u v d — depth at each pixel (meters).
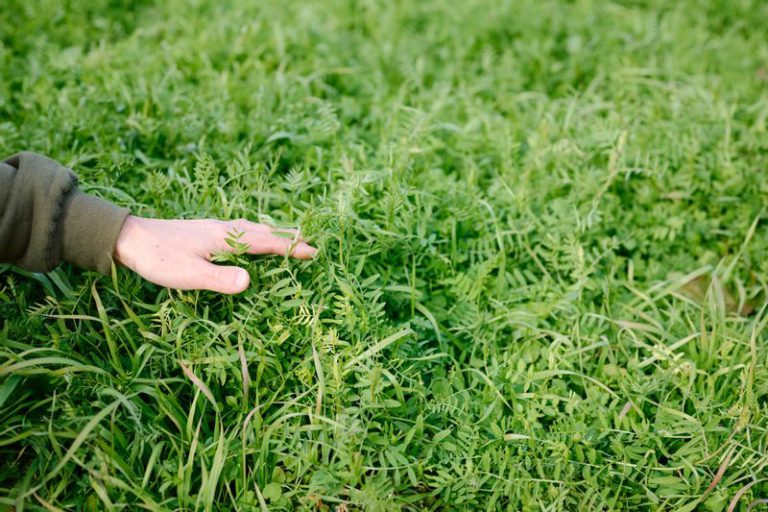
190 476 1.74
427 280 2.35
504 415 2.09
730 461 1.90
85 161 2.50
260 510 1.73
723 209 2.76
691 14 4.10
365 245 2.16
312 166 2.65
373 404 1.86
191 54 3.25
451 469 1.90
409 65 3.31
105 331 1.84
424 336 2.21
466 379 2.21
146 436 1.80
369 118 2.99
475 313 2.24
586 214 2.55
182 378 1.95
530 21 3.82
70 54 3.13
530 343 2.26
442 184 2.55
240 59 3.35
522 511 1.81
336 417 1.83
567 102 3.16
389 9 3.86
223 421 1.92
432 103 3.15
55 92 2.86
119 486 1.66
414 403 1.99
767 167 2.82
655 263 2.55
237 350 1.93
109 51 3.20
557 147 2.75
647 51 3.65
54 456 1.74
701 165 2.75
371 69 3.39
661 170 2.72
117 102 2.76
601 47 3.68
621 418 1.96
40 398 1.85
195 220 1.97
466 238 2.51
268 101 2.89
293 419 1.92
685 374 2.09
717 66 3.58
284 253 1.99
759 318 2.30
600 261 2.53
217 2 3.78
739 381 2.13
